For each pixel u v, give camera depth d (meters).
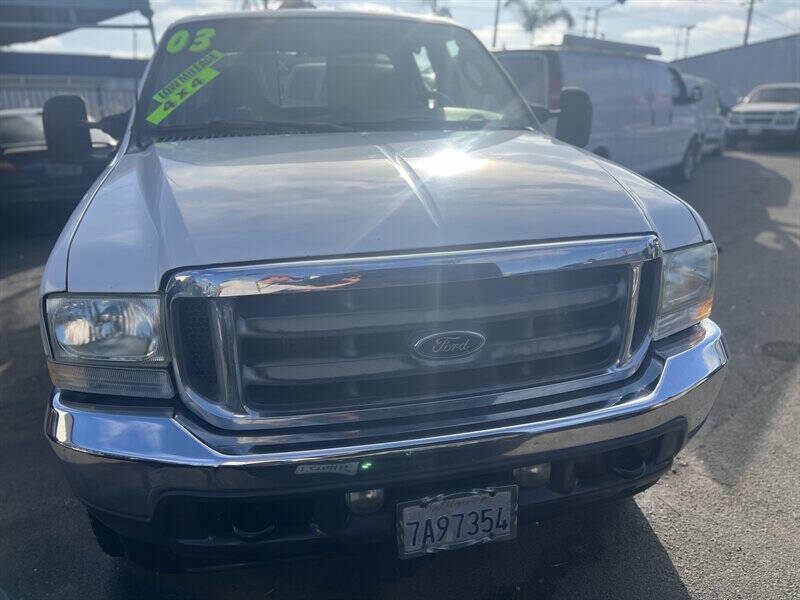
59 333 1.94
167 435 1.84
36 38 15.07
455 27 4.01
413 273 1.85
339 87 3.50
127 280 1.90
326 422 1.88
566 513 2.21
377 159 2.50
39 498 3.08
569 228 2.04
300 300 1.84
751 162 15.13
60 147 3.47
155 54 3.50
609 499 2.24
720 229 8.05
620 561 2.59
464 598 2.44
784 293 5.60
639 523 2.79
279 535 1.93
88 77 24.78
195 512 1.90
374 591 2.49
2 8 12.01
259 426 1.85
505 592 2.46
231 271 1.80
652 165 10.30
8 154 7.82
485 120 3.45
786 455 3.24
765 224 8.27
